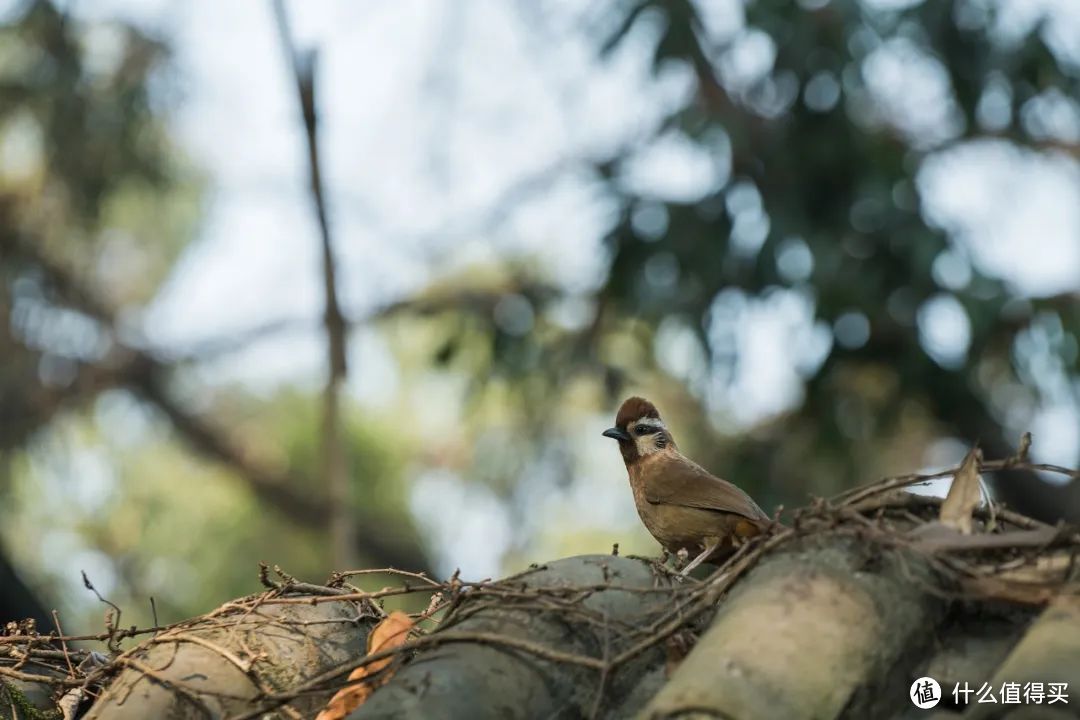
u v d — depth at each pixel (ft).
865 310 52.34
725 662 15.31
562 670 17.03
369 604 20.80
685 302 53.26
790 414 56.44
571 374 58.54
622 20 52.54
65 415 73.31
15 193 71.41
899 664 16.06
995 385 55.47
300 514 73.46
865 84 51.57
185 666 19.20
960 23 52.24
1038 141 55.06
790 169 52.85
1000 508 18.35
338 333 47.50
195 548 73.15
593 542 66.28
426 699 16.29
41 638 21.11
